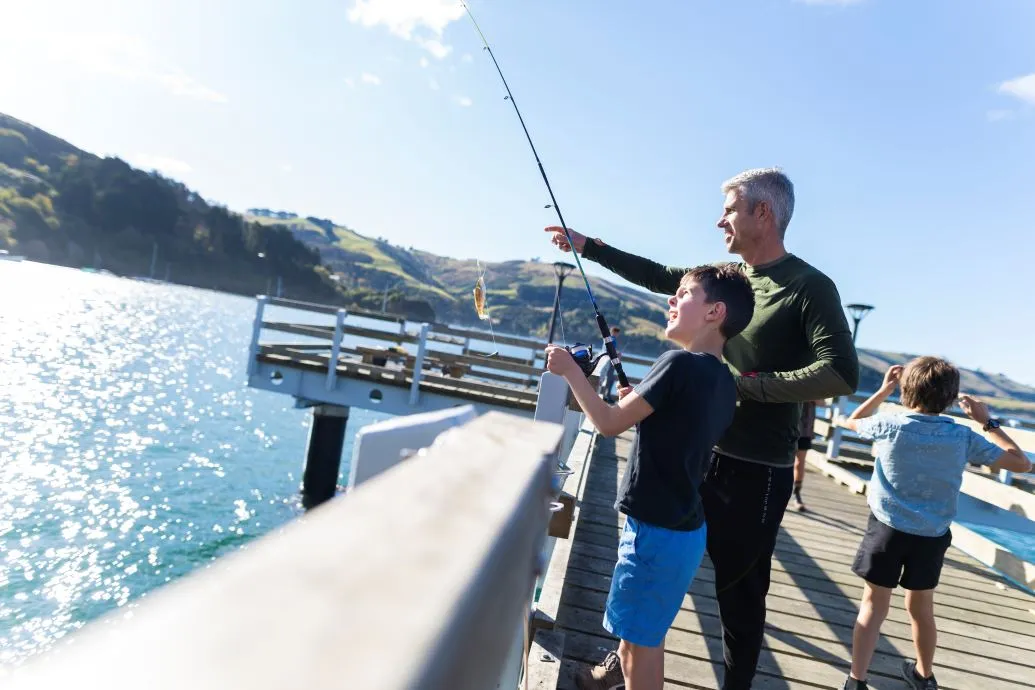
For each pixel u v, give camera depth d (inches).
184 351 1197.1
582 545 160.7
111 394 676.1
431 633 10.0
